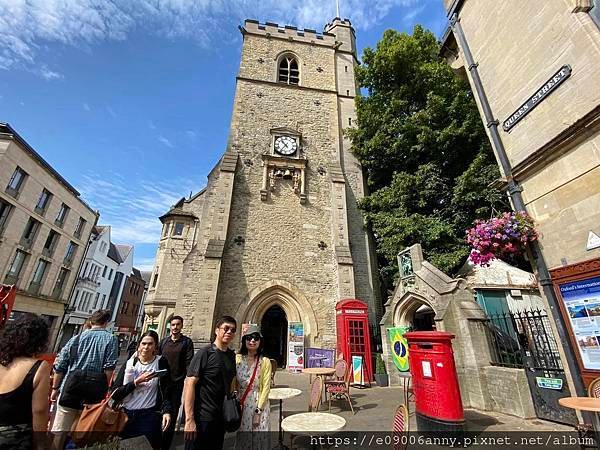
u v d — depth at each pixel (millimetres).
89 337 3801
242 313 12039
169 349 4355
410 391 7363
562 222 4719
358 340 10102
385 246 13344
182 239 19328
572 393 4359
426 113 13727
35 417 2328
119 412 2980
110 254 37656
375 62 15672
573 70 4742
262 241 13492
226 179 13984
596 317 4059
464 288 7363
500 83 6266
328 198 15141
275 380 9664
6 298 6227
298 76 18891
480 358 6391
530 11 5586
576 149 4543
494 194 11438
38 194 21562
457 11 7711
